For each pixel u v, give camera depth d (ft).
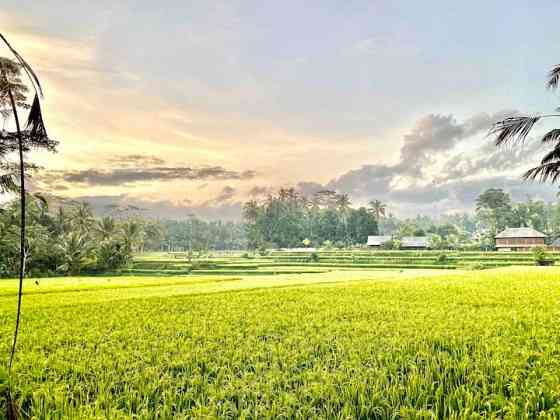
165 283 134.82
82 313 63.10
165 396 26.61
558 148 58.75
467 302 67.77
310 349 36.09
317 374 28.86
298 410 23.54
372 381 27.68
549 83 53.78
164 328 48.26
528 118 53.11
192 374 31.14
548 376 27.55
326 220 492.95
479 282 105.29
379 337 40.63
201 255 390.21
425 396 25.76
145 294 94.22
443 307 61.93
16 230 208.44
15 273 206.69
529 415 23.54
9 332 48.08
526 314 52.80
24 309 68.18
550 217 459.32
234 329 47.73
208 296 85.66
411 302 68.64
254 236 515.09
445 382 27.84
